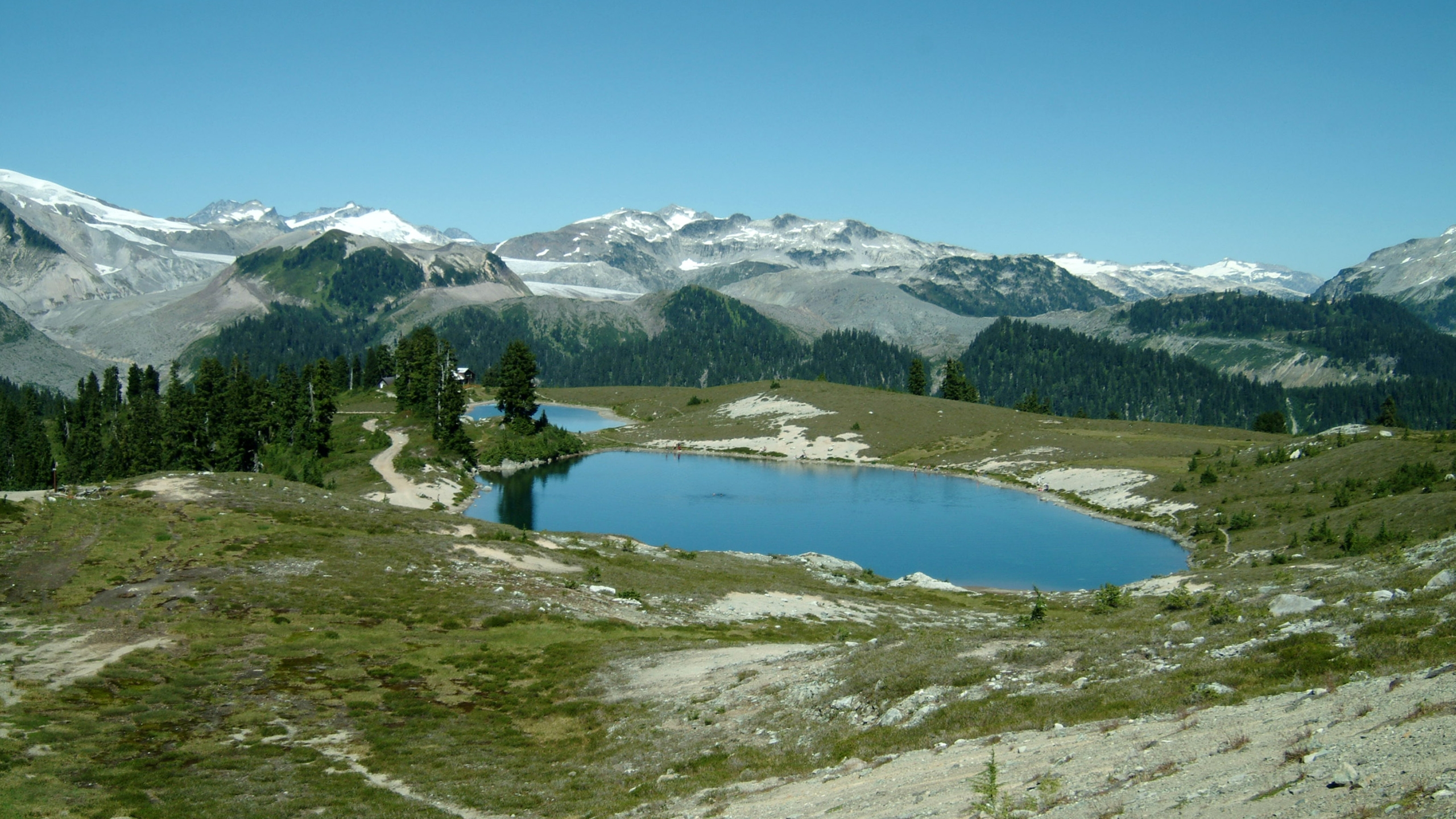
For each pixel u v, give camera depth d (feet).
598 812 87.66
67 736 112.68
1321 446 453.99
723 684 128.47
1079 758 63.21
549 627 180.55
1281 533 334.03
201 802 94.48
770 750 95.40
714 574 262.47
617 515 475.72
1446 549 135.95
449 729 122.72
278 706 129.80
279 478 331.16
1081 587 331.16
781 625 205.05
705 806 80.48
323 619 175.63
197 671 143.33
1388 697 55.67
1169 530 419.54
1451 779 38.88
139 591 181.37
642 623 193.67
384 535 252.21
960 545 409.69
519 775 104.32
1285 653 77.56
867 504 515.09
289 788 99.45
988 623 226.99
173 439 507.71
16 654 144.46
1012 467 621.72
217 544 217.97
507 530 289.74
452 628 177.37
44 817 88.84
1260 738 55.83
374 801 95.96
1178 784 51.85
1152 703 74.43
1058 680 92.38
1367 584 105.40
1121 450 619.26
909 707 94.89
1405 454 384.88
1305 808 41.91
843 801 69.10
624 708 125.90
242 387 518.37
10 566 190.08
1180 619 118.83
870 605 241.76
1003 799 57.26
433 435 599.98
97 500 251.80
